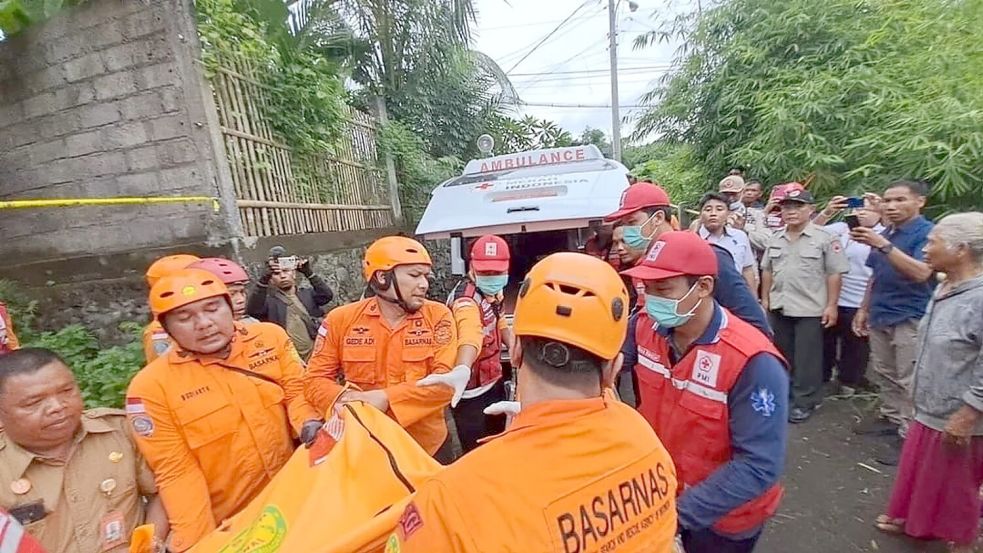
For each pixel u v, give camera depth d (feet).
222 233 16.31
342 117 24.59
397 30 37.11
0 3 16.03
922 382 9.98
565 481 3.72
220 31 17.67
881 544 10.82
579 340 3.90
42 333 15.71
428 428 9.23
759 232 20.47
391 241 8.89
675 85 33.58
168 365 7.03
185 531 6.57
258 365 7.63
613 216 11.54
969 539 9.59
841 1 26.53
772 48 28.14
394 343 9.09
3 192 17.67
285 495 5.75
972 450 9.42
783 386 6.41
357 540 4.95
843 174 23.36
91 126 16.71
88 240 17.13
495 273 12.36
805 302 16.35
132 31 16.03
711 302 6.82
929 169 18.37
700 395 6.74
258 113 19.29
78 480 6.19
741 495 6.23
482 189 18.12
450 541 3.55
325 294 17.03
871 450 14.53
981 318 8.98
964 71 19.47
